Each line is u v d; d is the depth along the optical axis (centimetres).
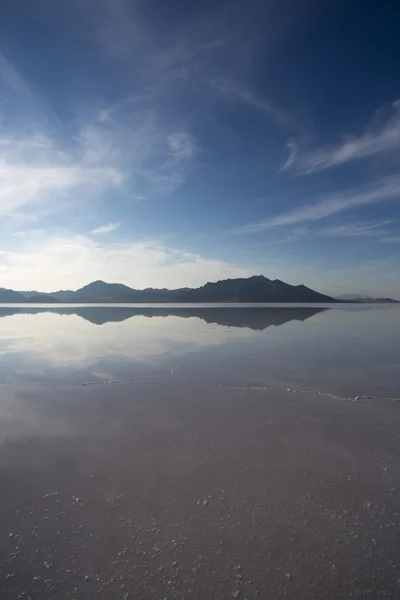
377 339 1817
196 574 326
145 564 337
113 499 436
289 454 551
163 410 747
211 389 898
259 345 1608
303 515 405
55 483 471
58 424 675
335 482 473
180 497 439
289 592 308
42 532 380
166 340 1792
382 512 411
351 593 308
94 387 923
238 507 420
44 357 1327
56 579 322
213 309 6172
